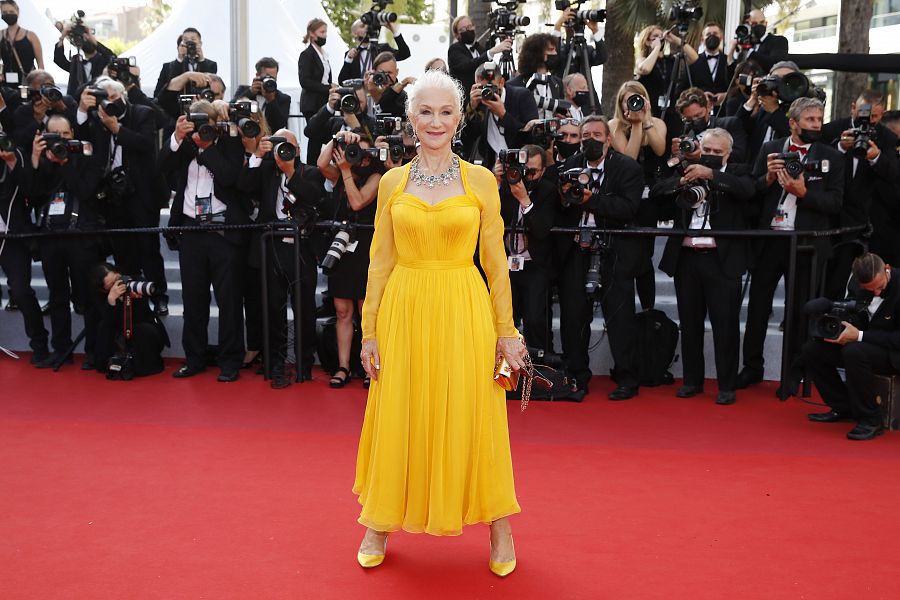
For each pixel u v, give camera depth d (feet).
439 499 11.18
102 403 19.97
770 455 16.52
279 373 21.53
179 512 13.67
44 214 23.03
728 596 11.02
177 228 21.56
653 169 22.27
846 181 21.34
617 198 19.84
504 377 11.38
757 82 21.29
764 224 20.51
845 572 11.68
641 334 21.45
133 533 12.88
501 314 11.53
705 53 25.88
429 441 11.27
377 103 24.12
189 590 11.13
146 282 21.81
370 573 11.63
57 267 23.08
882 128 22.11
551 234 20.53
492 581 11.41
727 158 20.40
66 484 14.92
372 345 11.69
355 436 17.61
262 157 20.79
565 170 19.95
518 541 12.64
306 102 28.48
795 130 19.89
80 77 28.30
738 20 30.01
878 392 18.12
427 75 11.23
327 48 40.24
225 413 19.19
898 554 12.23
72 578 11.46
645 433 17.89
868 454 16.61
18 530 13.00
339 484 14.92
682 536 12.83
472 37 25.12
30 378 22.18
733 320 20.07
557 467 15.81
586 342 20.84
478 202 11.33
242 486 14.80
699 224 20.16
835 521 13.41
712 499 14.29
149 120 23.30
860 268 17.75
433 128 11.07
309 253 21.81
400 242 11.44
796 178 19.38
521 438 17.51
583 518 13.50
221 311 21.80
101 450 16.71
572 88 23.93
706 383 21.95
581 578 11.49
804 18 30.94
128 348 22.22
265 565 11.84
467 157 21.65
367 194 20.52
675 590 11.17
